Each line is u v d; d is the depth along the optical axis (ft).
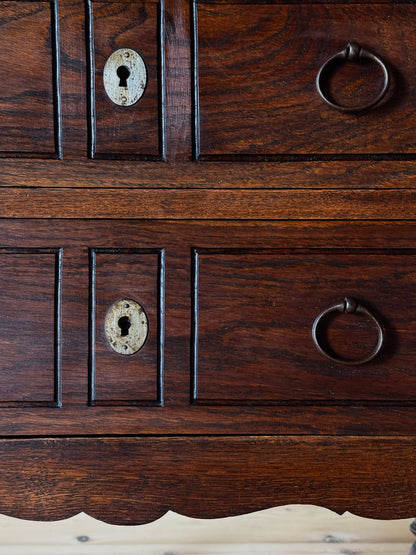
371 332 2.14
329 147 2.10
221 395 2.14
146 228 2.11
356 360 2.13
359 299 2.12
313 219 2.11
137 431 2.15
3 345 2.11
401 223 2.11
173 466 2.15
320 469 2.17
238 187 2.10
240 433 2.15
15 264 2.10
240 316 2.13
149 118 2.09
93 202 2.10
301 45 2.08
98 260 2.11
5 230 2.09
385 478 2.17
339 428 2.16
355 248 2.12
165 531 3.30
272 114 2.09
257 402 2.15
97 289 2.11
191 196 2.10
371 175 2.11
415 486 2.18
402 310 2.13
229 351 2.13
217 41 2.07
